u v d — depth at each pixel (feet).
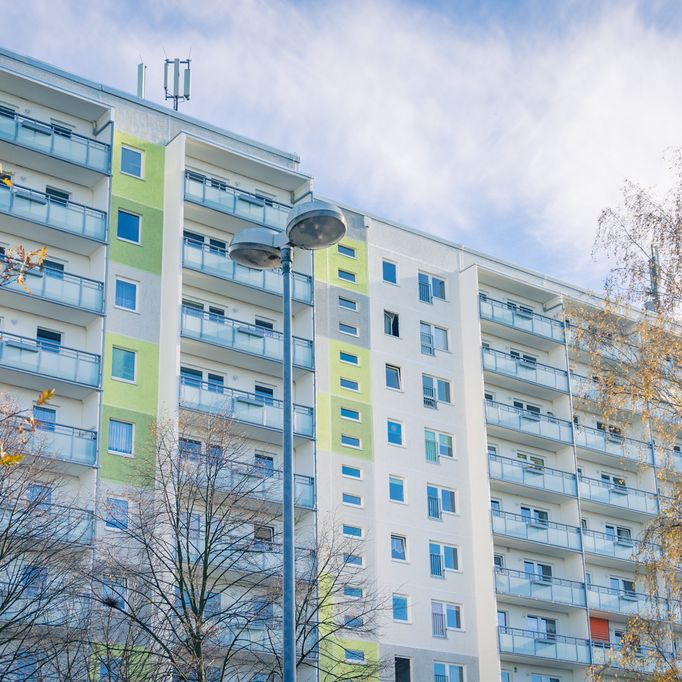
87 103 147.33
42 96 145.48
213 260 152.15
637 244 111.86
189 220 156.66
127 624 115.24
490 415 176.96
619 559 184.03
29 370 131.54
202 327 147.84
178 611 114.01
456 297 184.96
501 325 184.65
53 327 139.13
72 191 146.41
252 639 128.16
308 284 161.99
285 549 68.64
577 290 201.05
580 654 171.83
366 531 157.89
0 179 61.72
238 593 134.82
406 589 159.84
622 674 114.62
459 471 172.96
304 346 157.89
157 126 157.69
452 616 163.63
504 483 174.19
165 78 178.29
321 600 126.00
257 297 157.28
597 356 113.80
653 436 119.34
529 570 176.86
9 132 139.64
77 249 143.13
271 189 166.81
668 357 108.99
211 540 112.47
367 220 177.88
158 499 113.29
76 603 111.55
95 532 122.42
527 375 184.85
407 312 176.96
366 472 161.89
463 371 180.04
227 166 161.48
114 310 144.46
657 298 109.91
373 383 168.25
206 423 125.18
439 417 173.88
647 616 111.55
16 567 110.22
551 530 176.76
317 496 154.61
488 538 168.66
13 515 110.52
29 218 137.69
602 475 194.49
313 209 74.18
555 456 187.73
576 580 178.09
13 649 111.14
